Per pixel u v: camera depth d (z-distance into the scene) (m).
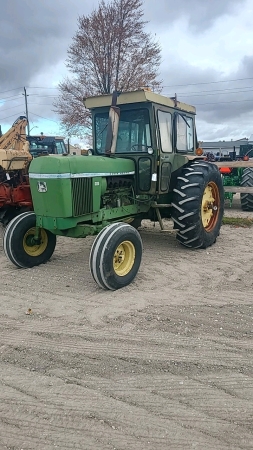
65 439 2.26
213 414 2.46
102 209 5.18
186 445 2.21
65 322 3.75
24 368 2.99
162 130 5.77
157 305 4.11
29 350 3.25
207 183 6.10
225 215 9.94
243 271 5.23
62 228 4.67
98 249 4.38
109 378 2.85
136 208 5.84
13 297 4.40
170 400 2.59
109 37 16.89
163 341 3.37
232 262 5.63
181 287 4.65
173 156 6.06
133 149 5.74
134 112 5.64
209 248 6.43
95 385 2.76
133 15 17.77
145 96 5.29
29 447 2.21
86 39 17.05
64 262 5.72
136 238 4.79
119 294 4.43
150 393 2.67
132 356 3.14
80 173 4.69
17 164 8.34
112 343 3.35
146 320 3.77
